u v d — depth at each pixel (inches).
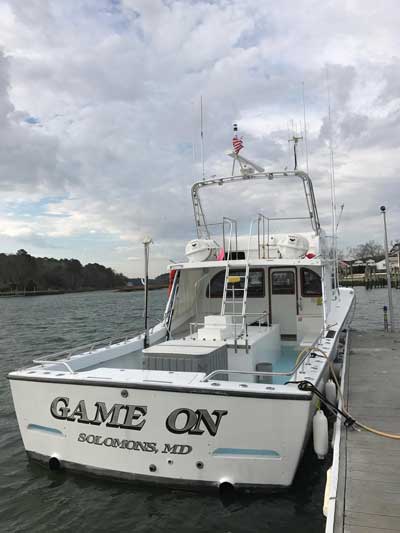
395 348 391.2
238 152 289.1
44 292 4298.7
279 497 160.6
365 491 137.1
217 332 213.2
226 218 269.4
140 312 1423.5
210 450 157.3
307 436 159.5
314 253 275.0
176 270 277.7
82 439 172.2
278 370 240.5
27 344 679.7
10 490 186.9
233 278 237.1
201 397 154.9
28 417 182.7
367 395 243.9
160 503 162.6
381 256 3560.5
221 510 157.9
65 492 175.2
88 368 212.5
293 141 314.8
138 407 161.2
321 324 285.6
